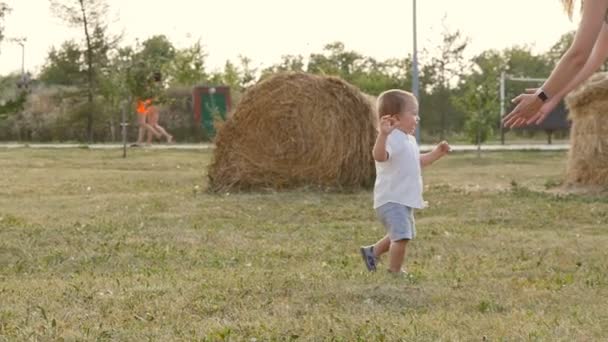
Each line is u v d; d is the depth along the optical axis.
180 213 19.66
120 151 45.38
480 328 8.72
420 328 8.70
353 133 25.77
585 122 24.62
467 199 21.94
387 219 11.70
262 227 17.39
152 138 61.69
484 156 40.94
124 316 9.43
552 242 15.13
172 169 34.09
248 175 25.70
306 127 25.72
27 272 12.48
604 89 24.28
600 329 8.67
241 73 71.75
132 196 23.48
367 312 9.52
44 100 67.25
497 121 47.59
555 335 8.44
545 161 37.78
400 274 11.59
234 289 10.67
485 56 69.25
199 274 11.90
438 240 15.27
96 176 30.45
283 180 25.70
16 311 9.67
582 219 18.39
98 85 67.12
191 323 9.09
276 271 12.10
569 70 5.73
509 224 17.75
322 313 9.47
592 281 11.30
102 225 17.44
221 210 20.20
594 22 5.65
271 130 25.77
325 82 25.95
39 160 37.94
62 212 19.92
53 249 14.42
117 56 68.69
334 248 14.58
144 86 57.66
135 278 11.68
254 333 8.58
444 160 38.38
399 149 11.66
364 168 25.81
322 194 24.78
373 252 12.00
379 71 68.50
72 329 8.88
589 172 24.52
